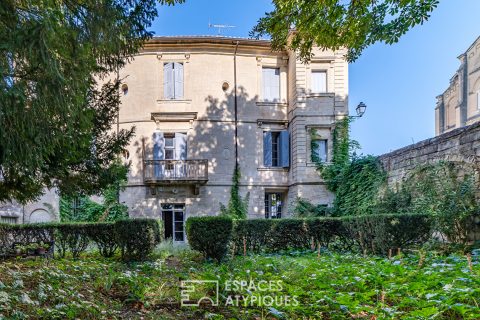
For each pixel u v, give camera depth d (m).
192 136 15.65
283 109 16.41
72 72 4.14
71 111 4.14
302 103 15.37
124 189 15.07
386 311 3.22
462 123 25.94
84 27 4.86
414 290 3.93
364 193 13.17
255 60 16.25
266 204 16.45
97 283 4.70
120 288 4.62
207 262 7.82
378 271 5.21
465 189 7.92
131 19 5.96
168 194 15.33
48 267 5.18
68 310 3.10
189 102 15.75
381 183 12.34
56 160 5.92
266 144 16.25
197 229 8.14
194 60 15.85
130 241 8.31
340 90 15.49
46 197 14.62
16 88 3.41
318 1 5.01
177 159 15.53
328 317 3.48
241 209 15.45
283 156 16.03
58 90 3.79
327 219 10.41
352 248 9.84
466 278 4.16
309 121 15.34
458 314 3.38
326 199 14.98
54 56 3.65
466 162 8.26
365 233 8.70
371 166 13.20
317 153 15.49
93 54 5.27
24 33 3.37
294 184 15.33
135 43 6.45
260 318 3.51
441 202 8.18
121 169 7.66
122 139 7.85
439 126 30.06
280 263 6.64
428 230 7.81
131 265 7.31
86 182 7.33
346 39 5.52
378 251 8.29
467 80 26.16
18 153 3.82
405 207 10.16
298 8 5.27
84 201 15.16
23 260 7.32
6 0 3.39
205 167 15.34
